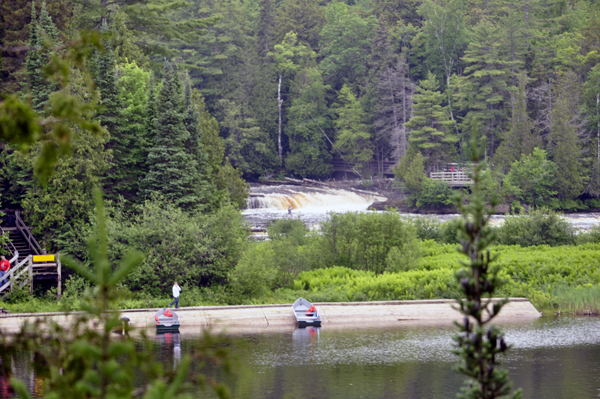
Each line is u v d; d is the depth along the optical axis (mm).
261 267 42688
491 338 7461
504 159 116875
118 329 4859
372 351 29438
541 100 129125
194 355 4762
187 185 48938
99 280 4613
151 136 50531
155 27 84438
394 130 137375
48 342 4883
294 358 28000
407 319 39344
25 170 44938
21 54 53062
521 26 135750
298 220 60906
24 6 57281
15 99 4441
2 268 38594
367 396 21594
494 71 126875
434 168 125625
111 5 79875
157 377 4523
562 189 112250
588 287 45375
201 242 42438
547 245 58500
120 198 44500
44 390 4508
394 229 50844
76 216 43344
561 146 113125
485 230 7684
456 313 40281
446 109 136125
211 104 139875
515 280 47281
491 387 7512
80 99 42938
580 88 128250
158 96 49406
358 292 43156
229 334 34344
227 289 42594
